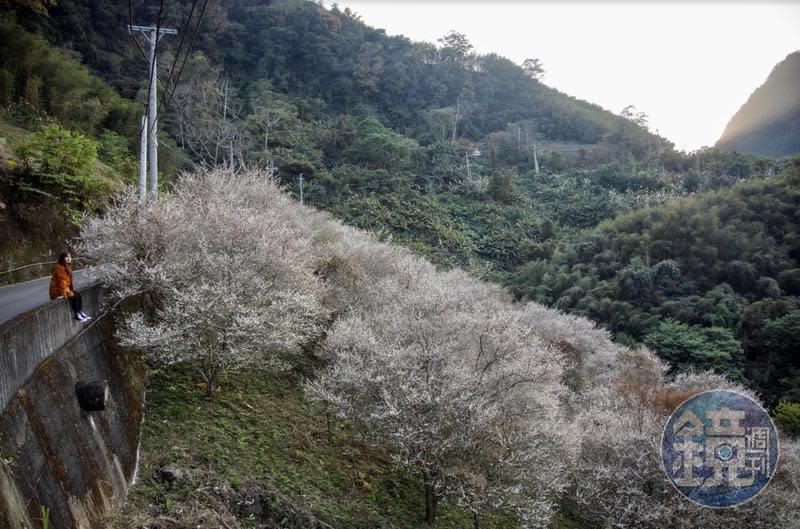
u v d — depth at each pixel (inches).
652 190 2571.4
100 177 574.6
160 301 394.9
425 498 376.5
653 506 432.5
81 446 212.8
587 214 2251.5
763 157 3142.2
